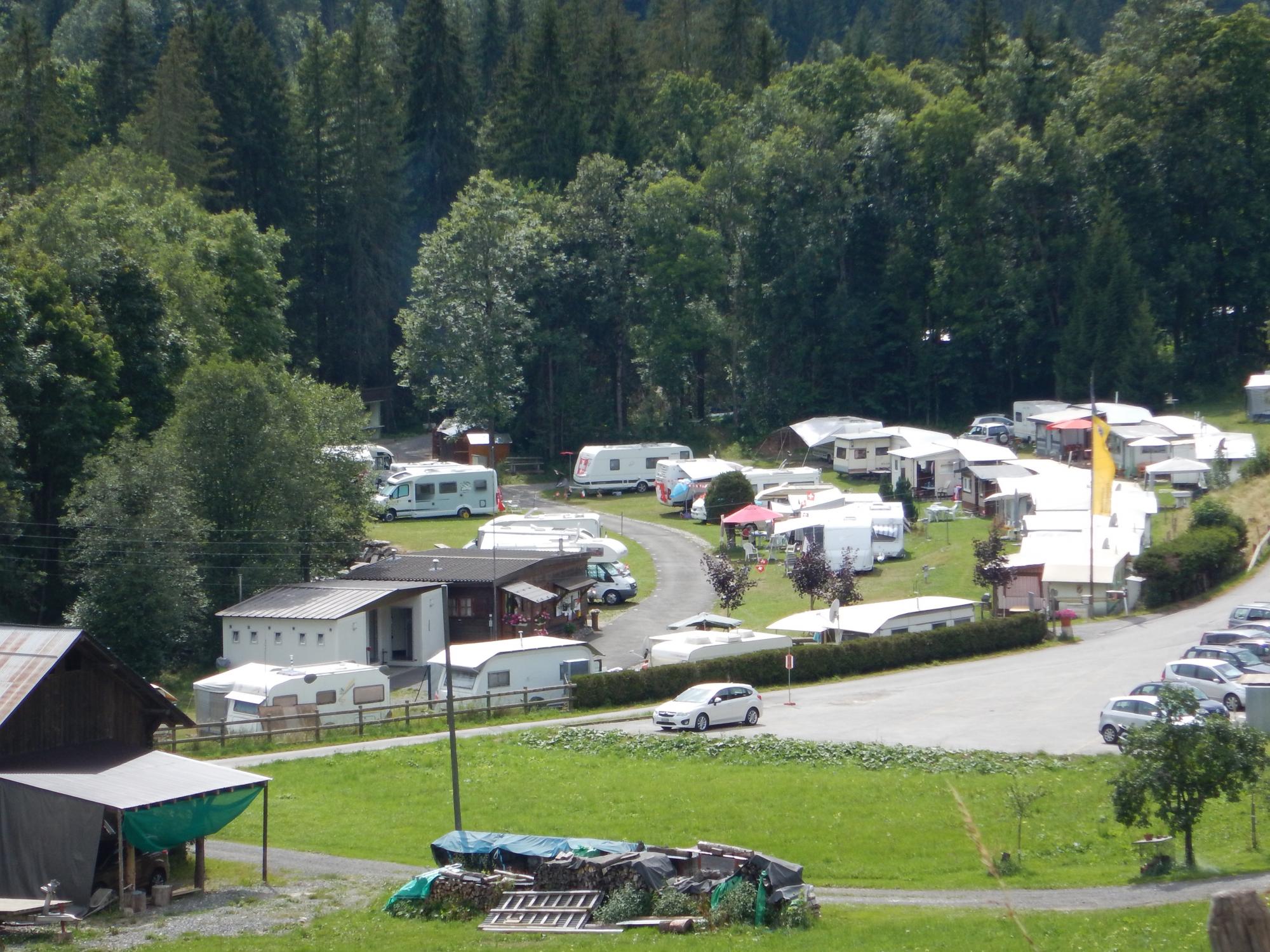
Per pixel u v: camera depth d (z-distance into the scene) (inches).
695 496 5841.5
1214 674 2859.3
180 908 1772.9
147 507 3727.9
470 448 6860.2
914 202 7544.3
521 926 1608.0
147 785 1840.6
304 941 1584.6
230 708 3088.1
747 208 7426.2
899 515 4881.9
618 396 7652.6
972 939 1411.2
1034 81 7864.2
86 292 4505.4
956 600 3917.3
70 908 1744.6
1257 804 2030.0
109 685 2043.6
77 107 7613.2
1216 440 5487.2
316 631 3553.2
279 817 2277.3
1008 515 5039.4
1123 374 6678.2
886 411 7583.7
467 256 6776.6
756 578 4722.0
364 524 4571.9
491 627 3941.9
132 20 7834.6
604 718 3134.8
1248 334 7175.2
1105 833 1967.3
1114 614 4079.7
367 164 7519.7
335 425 4500.5
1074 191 7278.5
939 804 2170.3
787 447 6983.3
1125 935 1382.9
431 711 3228.3
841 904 1665.8
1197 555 4190.5
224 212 7263.8
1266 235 6983.3
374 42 7770.7
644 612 4311.0
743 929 1525.6
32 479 4207.7
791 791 2283.5
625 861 1686.8
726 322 7450.8
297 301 7485.2
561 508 6067.9
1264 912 480.1
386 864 1985.7
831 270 7327.8
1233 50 7052.2
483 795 2349.9
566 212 7436.0
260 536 4079.7
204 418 4131.4
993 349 7258.9
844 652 3550.7
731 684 3011.8
